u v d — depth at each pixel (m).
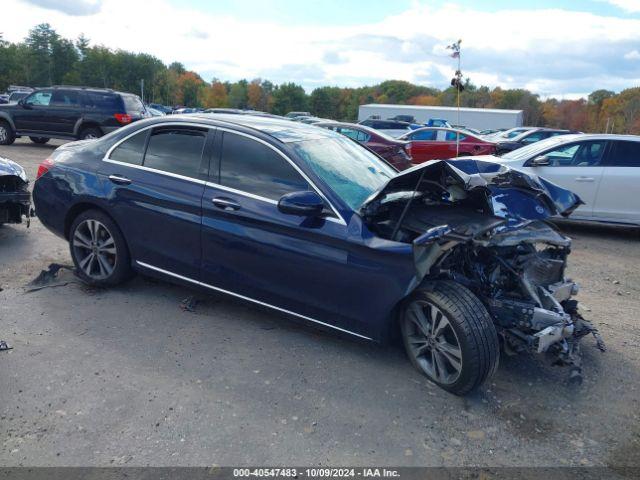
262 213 3.91
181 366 3.67
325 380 3.59
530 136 20.62
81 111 15.46
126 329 4.16
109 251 4.75
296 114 48.09
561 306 3.85
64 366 3.60
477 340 3.28
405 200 3.88
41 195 5.03
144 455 2.81
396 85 139.00
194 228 4.20
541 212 3.87
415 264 3.33
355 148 4.77
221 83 130.62
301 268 3.80
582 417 3.36
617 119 104.31
